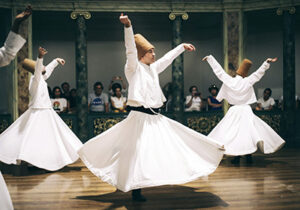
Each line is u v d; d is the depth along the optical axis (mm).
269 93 8617
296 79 9938
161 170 3133
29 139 4855
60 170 5309
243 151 5348
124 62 11172
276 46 10211
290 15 7930
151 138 3229
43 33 10680
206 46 11039
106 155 3428
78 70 8016
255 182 4254
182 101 8281
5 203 2180
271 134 5605
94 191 3908
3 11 7848
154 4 8266
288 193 3701
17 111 7707
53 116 5180
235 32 8297
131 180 3115
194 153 3363
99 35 11039
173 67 8273
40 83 5148
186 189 3918
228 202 3367
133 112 3350
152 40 11148
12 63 7672
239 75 5789
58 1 7941
